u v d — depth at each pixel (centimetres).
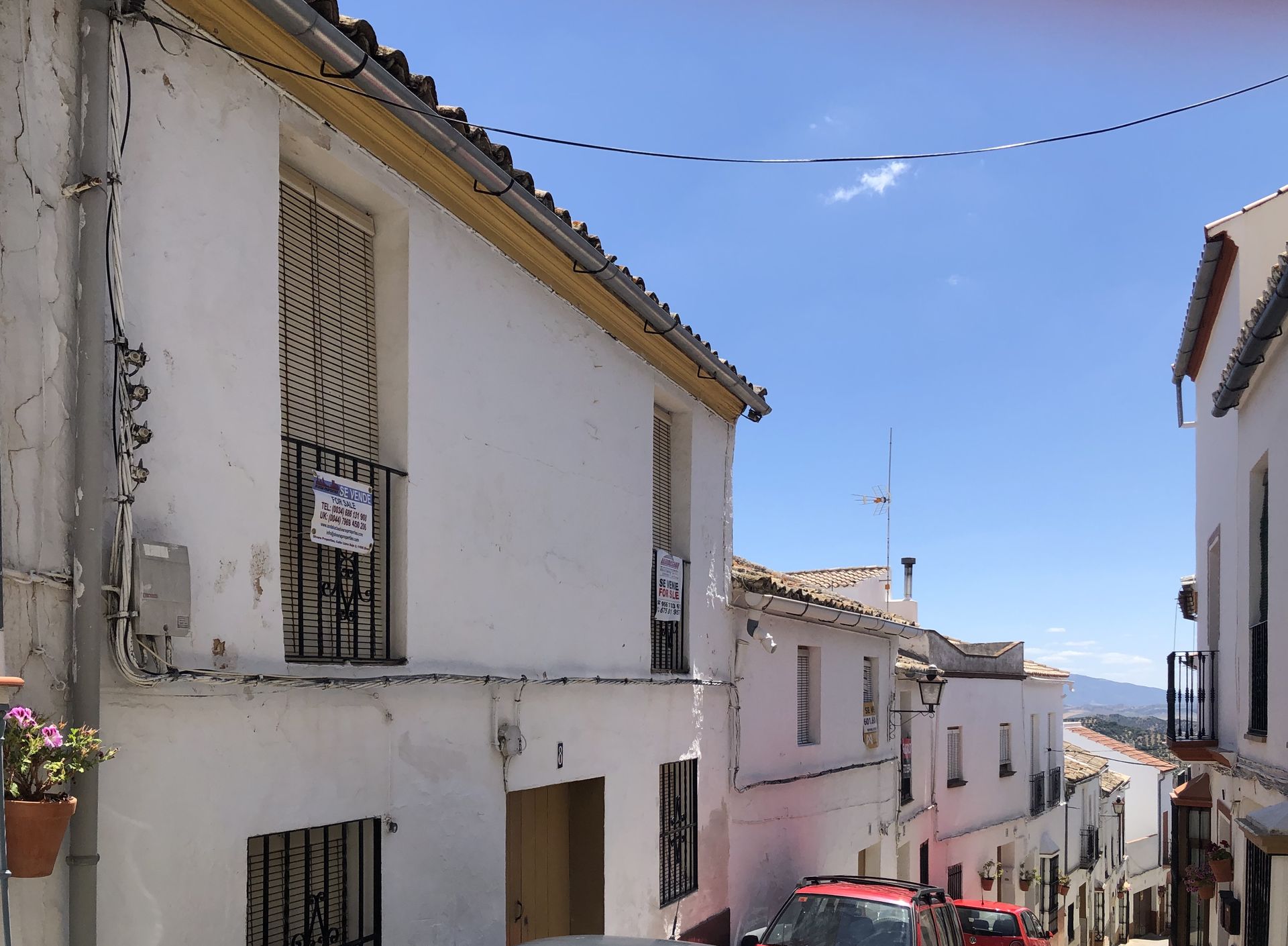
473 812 672
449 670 657
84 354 422
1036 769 2580
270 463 525
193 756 469
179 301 478
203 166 495
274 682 513
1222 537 1138
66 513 415
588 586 837
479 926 670
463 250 694
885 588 2172
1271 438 859
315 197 607
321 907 575
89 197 429
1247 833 645
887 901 844
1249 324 827
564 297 815
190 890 463
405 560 627
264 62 526
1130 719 11125
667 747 970
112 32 444
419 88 605
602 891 846
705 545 1091
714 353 1031
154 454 461
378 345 645
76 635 412
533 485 765
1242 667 1002
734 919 1111
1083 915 2961
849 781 1473
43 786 373
